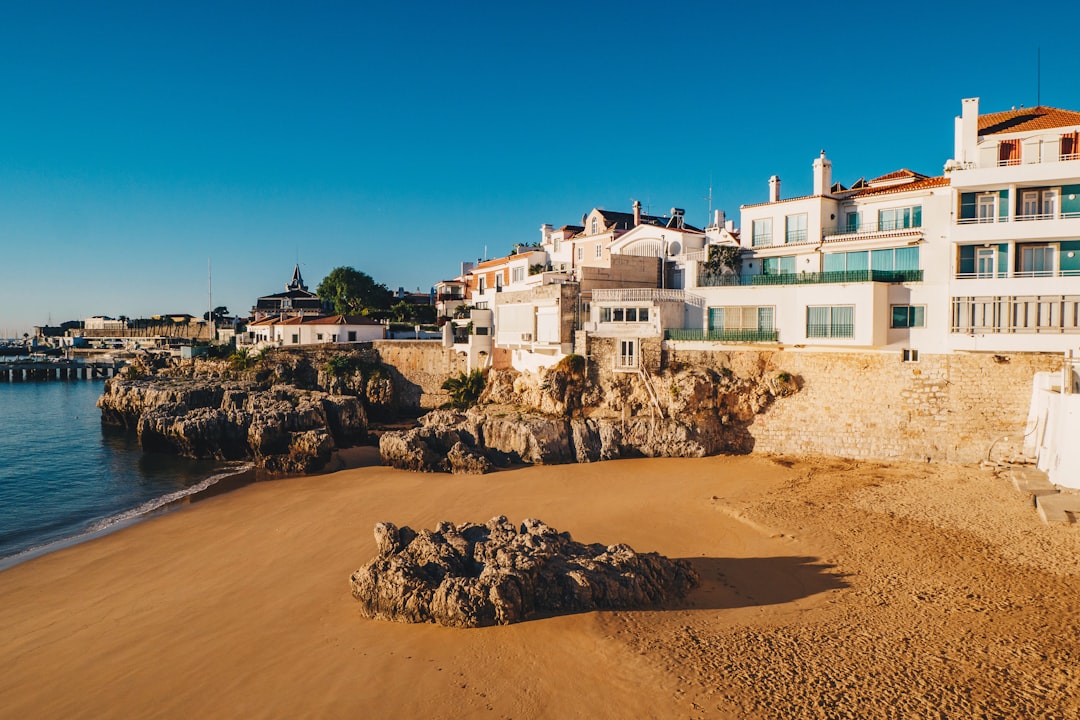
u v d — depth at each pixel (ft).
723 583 84.94
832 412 149.89
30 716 60.54
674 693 57.82
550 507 125.08
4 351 640.17
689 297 166.20
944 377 139.13
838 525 106.32
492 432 169.89
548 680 60.23
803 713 55.01
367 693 59.57
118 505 141.38
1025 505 111.75
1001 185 128.36
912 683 59.41
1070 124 125.49
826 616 73.72
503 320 204.74
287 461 171.01
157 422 191.52
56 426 251.19
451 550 79.92
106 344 611.06
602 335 172.24
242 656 68.80
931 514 109.70
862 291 142.82
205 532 118.62
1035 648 65.51
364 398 244.22
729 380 158.40
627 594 75.56
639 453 160.76
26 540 118.62
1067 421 115.03
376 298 348.38
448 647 66.49
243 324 467.52
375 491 142.72
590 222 246.88
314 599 83.61
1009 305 129.90
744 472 142.82
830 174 164.76
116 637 76.69
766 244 170.40
